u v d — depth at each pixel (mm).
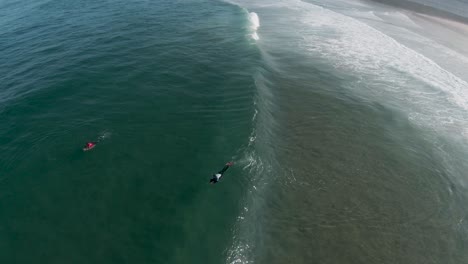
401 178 20844
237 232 16000
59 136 21375
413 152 23281
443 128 26094
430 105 28703
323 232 16766
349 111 26922
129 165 19469
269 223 16859
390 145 23656
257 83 28219
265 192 18562
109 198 17406
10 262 14492
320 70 32969
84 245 15195
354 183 20031
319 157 21688
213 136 22016
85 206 16969
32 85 26641
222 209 17078
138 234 15680
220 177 18750
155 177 18766
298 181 19672
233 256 14977
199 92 26859
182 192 17922
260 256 15195
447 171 21969
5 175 18562
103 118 23234
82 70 29016
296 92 28812
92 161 19609
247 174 19266
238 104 25266
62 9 45594
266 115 24781
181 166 19594
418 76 33031
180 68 30391
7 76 28062
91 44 34375
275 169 20219
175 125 22969
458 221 18406
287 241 16094
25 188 17859
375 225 17500
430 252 16516
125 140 21359
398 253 16250
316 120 25359
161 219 16406
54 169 18984
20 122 22516
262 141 21984
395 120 26516
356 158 22016
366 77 32375
